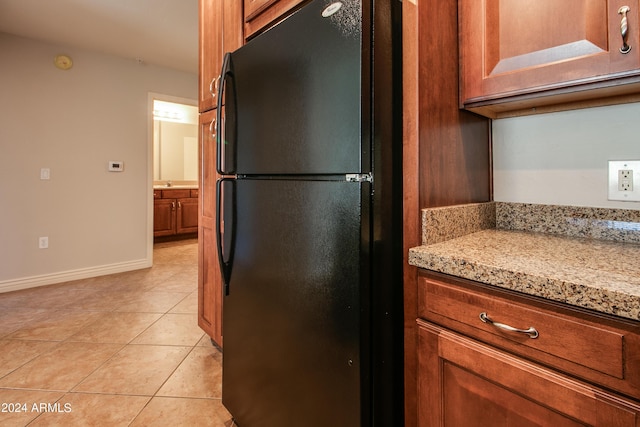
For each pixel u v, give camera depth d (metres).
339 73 0.85
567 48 0.85
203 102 2.03
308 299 0.97
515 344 0.72
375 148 0.86
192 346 2.13
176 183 6.29
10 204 3.17
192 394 1.66
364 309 0.84
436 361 0.87
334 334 0.89
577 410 0.63
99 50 3.55
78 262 3.56
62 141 3.43
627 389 0.58
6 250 3.16
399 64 0.95
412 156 0.95
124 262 3.87
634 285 0.60
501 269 0.72
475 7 1.03
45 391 1.66
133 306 2.80
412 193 0.95
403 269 0.96
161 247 5.20
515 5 0.94
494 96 0.99
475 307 0.79
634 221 1.00
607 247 0.94
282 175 1.05
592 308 0.60
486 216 1.22
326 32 0.89
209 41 1.95
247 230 1.22
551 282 0.65
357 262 0.83
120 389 1.69
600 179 1.06
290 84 1.01
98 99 3.62
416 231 0.95
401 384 0.98
